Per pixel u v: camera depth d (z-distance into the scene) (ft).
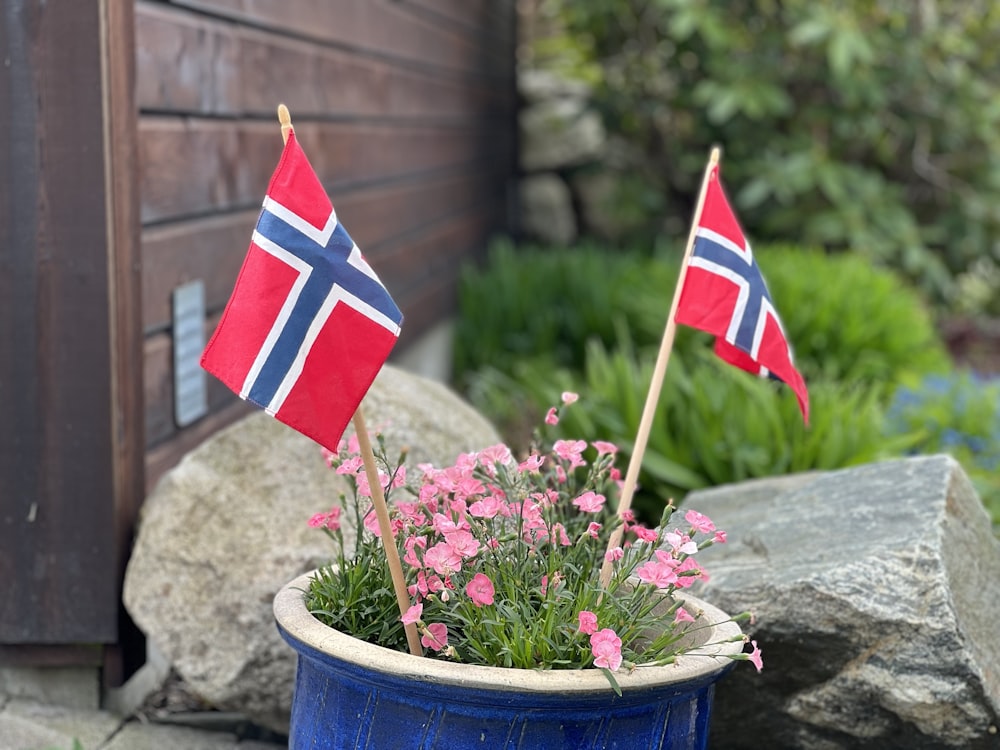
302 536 8.55
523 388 18.16
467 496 6.28
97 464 8.81
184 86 9.89
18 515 8.89
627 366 14.06
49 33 8.45
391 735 5.66
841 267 23.35
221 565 8.54
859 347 20.54
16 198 8.61
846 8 27.04
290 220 5.64
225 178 10.93
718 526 9.13
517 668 5.64
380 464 7.43
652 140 31.37
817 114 27.66
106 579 8.89
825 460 12.41
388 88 17.66
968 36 28.89
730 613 7.73
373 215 16.76
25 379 8.77
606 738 5.61
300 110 13.10
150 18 9.25
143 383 9.24
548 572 6.20
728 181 29.43
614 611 5.94
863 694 7.50
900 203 28.76
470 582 5.82
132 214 8.93
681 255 26.81
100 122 8.51
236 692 8.45
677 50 28.89
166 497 8.76
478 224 27.50
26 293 8.70
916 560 7.50
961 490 8.62
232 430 9.08
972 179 29.01
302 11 13.07
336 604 6.36
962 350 29.58
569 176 33.60
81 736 8.77
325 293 5.63
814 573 7.56
